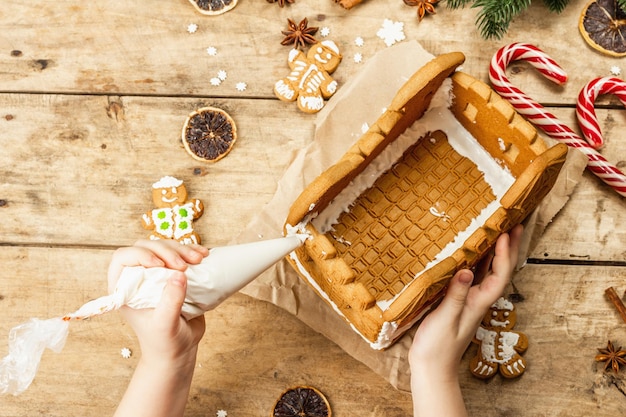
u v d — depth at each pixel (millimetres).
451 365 790
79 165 891
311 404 850
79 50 905
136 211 884
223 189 887
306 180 874
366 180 828
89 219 883
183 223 868
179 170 889
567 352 860
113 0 911
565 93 896
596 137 865
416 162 838
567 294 867
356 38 905
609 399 853
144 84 902
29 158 893
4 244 880
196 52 906
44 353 863
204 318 806
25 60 904
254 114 897
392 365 847
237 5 909
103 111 898
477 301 790
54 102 899
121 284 705
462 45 903
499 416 853
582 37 899
